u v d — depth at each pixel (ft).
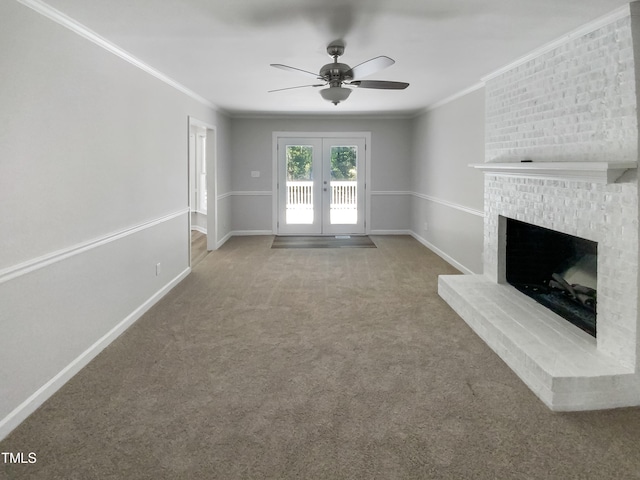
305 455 6.32
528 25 8.95
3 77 6.88
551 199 10.04
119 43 10.28
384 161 26.43
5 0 6.89
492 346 10.00
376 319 12.07
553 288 11.79
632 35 7.54
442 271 17.63
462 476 5.88
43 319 7.92
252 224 26.71
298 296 14.28
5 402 6.93
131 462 6.16
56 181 8.30
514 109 12.07
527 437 6.73
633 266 7.49
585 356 8.16
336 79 10.85
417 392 8.11
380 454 6.34
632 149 7.54
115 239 10.78
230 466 6.09
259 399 7.88
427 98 19.11
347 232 26.89
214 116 21.56
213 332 11.15
